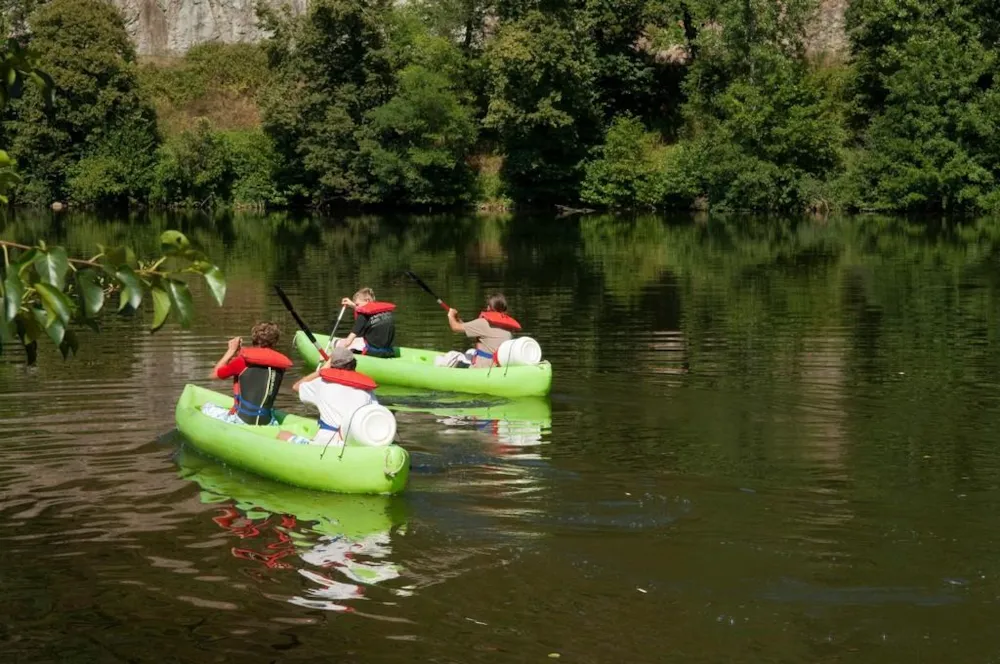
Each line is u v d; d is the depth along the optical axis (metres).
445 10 43.97
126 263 2.74
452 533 6.29
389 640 4.93
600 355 12.03
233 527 6.41
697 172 38.88
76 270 2.68
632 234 30.59
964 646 4.89
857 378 10.64
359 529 6.36
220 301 2.84
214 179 42.22
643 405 9.59
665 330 13.75
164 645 4.87
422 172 41.25
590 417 9.20
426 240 28.73
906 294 17.05
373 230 32.59
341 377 7.54
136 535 6.25
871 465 7.63
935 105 35.88
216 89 46.84
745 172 37.56
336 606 5.27
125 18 50.88
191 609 5.25
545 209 43.03
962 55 35.53
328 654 4.79
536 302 16.53
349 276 20.05
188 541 6.16
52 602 5.32
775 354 11.99
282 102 40.41
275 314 15.19
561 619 5.15
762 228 32.28
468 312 15.53
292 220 37.25
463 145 41.66
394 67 42.38
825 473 7.46
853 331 13.54
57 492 7.03
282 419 8.55
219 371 8.23
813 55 43.06
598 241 28.23
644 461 7.78
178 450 8.05
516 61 39.44
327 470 7.07
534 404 9.71
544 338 13.21
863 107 40.12
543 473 7.48
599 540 6.15
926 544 6.10
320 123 40.38
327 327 14.15
